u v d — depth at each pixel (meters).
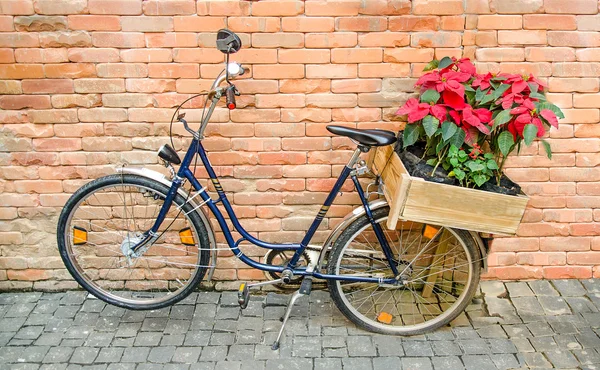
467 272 3.44
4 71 3.42
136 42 3.38
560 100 3.55
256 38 3.38
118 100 3.48
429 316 3.62
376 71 3.46
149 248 3.68
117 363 3.21
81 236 3.49
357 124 3.56
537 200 3.72
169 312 3.63
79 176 3.63
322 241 3.79
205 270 3.54
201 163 3.62
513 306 3.67
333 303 3.72
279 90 3.48
